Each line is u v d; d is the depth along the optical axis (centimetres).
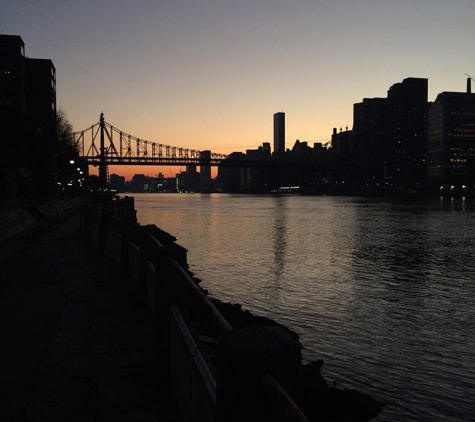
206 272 2789
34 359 587
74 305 859
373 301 2033
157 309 527
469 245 4306
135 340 662
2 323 743
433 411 1004
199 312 1455
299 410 176
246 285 2388
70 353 610
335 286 2372
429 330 1605
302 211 11181
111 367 562
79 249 1714
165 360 520
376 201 19850
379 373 1212
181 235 5231
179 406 443
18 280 1094
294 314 1811
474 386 1136
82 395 486
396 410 1003
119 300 897
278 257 3462
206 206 14750
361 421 934
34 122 7869
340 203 17388
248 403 214
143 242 852
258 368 214
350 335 1538
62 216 3438
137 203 18412
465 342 1477
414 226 6550
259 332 227
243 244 4334
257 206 14638
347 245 4281
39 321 756
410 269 2939
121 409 456
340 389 1091
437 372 1224
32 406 459
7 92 10450
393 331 1588
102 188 15462
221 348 229
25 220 2258
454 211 10900
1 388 501
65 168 8475
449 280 2564
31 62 12975
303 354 1352
